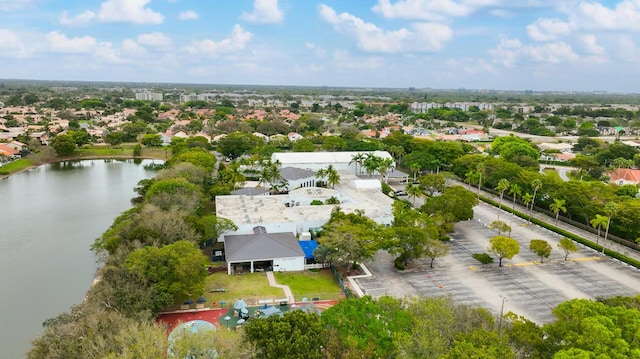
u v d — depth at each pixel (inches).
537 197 5492.1
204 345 1881.2
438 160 7288.4
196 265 2822.3
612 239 4463.6
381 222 4399.6
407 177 6879.9
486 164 6461.6
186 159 6314.0
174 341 1939.0
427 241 3550.7
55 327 2126.0
